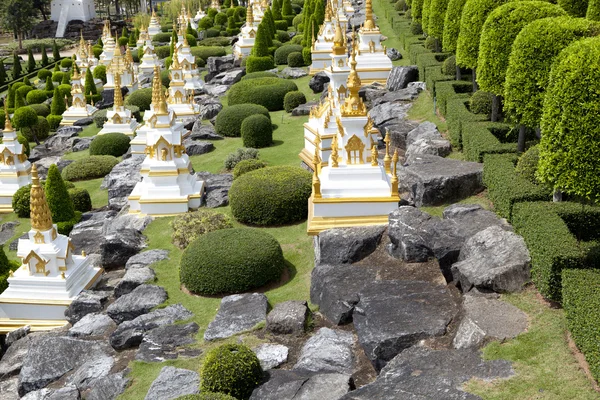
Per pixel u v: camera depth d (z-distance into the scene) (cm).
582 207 1226
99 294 1620
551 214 1180
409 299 1168
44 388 1251
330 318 1248
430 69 2689
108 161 2820
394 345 1054
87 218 2272
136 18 8000
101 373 1250
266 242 1525
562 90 1152
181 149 2061
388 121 2453
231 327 1274
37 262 1641
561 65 1166
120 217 2036
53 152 3469
